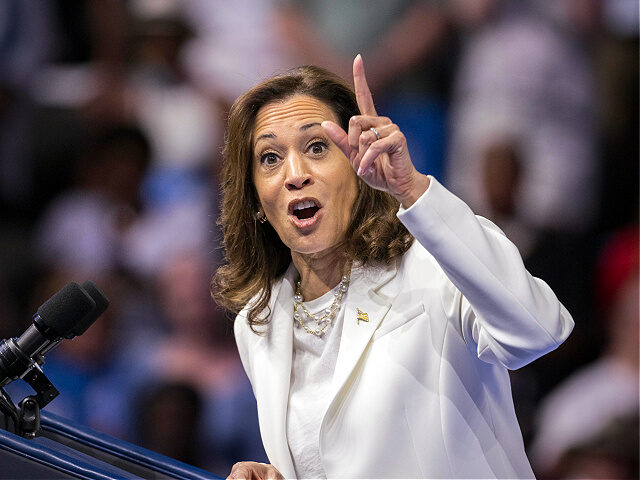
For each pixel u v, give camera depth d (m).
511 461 5.64
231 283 6.41
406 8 14.48
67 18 15.34
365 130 4.85
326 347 5.82
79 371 13.69
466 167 14.09
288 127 5.66
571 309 13.63
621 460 13.05
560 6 14.09
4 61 15.26
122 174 14.77
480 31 14.23
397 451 5.34
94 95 15.14
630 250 13.58
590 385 13.34
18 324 14.52
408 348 5.41
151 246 14.37
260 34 14.88
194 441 13.61
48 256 14.64
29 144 15.15
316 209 5.77
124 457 5.61
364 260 5.79
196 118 14.85
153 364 13.83
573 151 13.98
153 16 15.05
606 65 14.05
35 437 5.43
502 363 5.02
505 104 14.02
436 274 5.55
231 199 6.27
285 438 5.80
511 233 13.82
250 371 6.44
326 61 14.67
